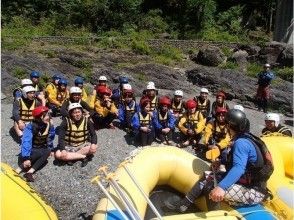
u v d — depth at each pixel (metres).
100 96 6.38
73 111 4.91
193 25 17.73
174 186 4.16
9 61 9.78
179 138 6.44
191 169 4.03
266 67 10.27
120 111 6.46
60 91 6.79
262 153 3.03
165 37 16.44
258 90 10.35
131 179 3.49
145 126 5.83
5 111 7.12
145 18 17.16
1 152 5.24
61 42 13.77
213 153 3.92
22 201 3.29
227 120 3.05
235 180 2.87
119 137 6.20
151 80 11.08
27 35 13.88
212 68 12.60
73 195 4.46
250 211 3.15
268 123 5.30
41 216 3.16
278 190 3.99
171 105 6.71
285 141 4.84
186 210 3.79
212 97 11.02
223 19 18.84
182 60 13.97
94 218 3.23
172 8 18.88
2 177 3.48
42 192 4.47
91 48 13.45
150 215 3.93
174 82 11.24
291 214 3.77
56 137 5.95
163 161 4.06
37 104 5.63
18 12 16.28
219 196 2.86
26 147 4.61
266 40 18.23
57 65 10.77
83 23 16.20
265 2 20.36
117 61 12.40
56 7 16.89
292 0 16.17
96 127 6.46
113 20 16.31
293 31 16.25
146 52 13.82
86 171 4.93
